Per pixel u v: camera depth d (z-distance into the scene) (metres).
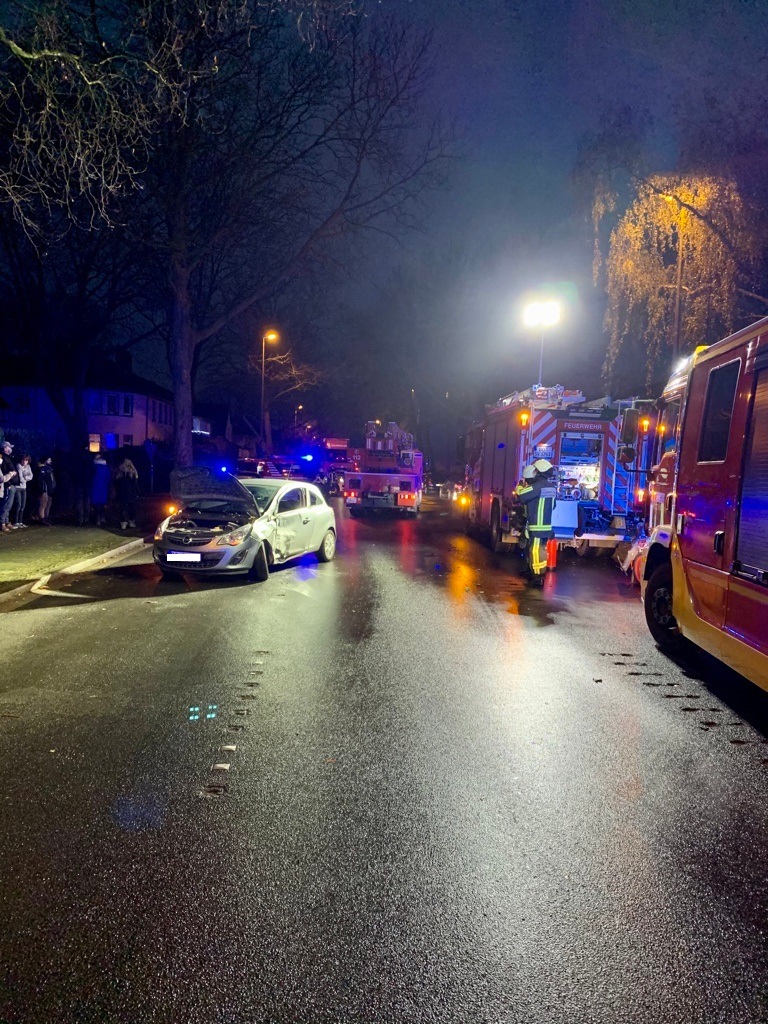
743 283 23.67
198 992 2.63
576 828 3.91
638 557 8.78
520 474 14.65
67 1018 2.50
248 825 3.86
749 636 5.69
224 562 11.04
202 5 10.99
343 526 22.44
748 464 5.79
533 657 7.47
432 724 5.45
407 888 3.31
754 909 3.21
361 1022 2.51
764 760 4.92
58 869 3.41
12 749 4.83
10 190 10.71
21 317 23.70
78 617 8.87
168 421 59.84
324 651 7.50
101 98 10.29
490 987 2.68
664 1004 2.62
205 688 6.18
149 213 20.94
